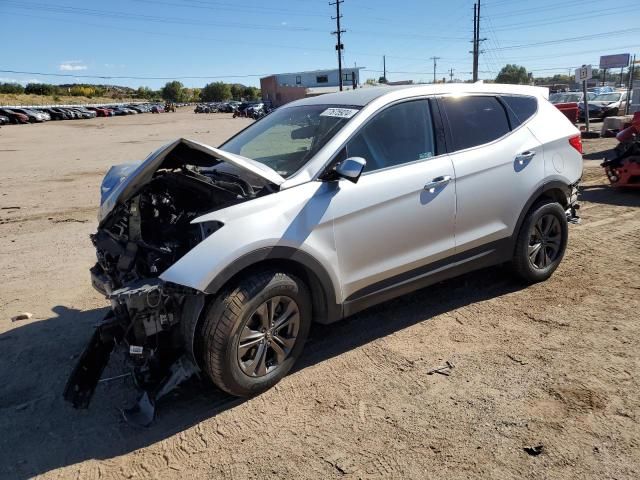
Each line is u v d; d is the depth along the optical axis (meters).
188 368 3.18
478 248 4.20
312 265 3.30
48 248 6.68
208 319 3.01
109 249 3.53
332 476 2.60
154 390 3.13
